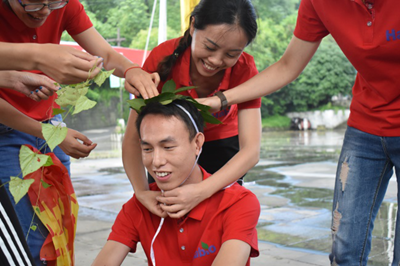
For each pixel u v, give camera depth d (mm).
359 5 2129
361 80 2365
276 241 4391
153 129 1838
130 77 2166
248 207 1961
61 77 1644
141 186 2146
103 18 30328
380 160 2326
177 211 1931
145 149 1889
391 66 2152
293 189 7227
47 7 1964
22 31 2229
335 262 2412
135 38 28328
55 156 2238
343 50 2283
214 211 1989
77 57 1631
